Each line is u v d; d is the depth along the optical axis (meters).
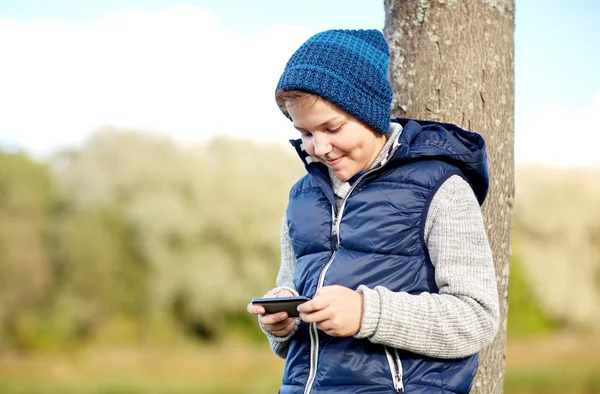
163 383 15.35
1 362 17.02
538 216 18.48
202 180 18.53
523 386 14.16
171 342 18.27
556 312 18.38
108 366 16.56
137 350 17.97
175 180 18.53
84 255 18.12
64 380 15.63
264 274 18.52
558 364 15.79
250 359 17.64
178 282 18.17
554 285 18.30
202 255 18.31
